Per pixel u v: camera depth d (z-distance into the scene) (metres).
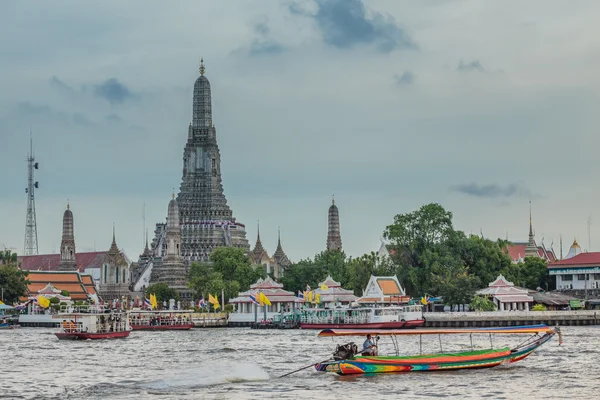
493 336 163.38
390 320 196.75
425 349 134.88
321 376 103.00
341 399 88.75
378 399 88.38
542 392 91.50
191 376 105.12
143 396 92.25
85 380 105.75
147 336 190.88
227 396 91.19
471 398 88.62
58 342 172.25
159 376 106.94
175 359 129.00
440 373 103.62
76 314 184.12
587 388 93.62
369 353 105.19
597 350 128.25
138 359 130.12
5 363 126.06
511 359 107.69
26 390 98.12
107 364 123.50
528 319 195.88
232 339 172.62
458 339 156.50
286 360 124.12
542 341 109.44
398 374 103.00
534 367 108.25
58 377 109.12
